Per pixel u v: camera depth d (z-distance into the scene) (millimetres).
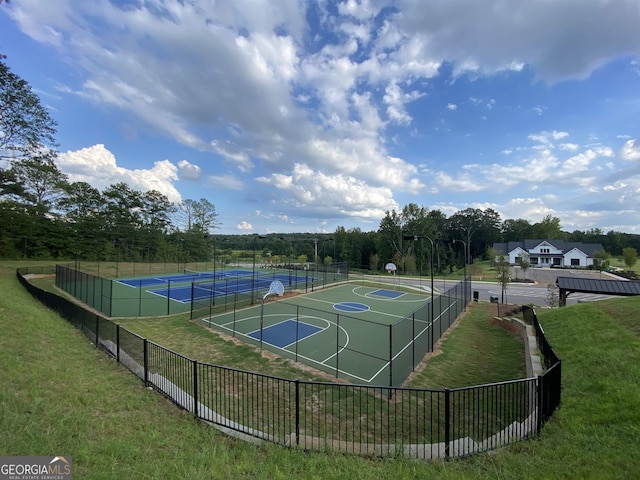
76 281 25250
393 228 66125
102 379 7953
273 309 23203
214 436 5840
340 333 17484
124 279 38906
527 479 4137
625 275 44125
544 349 10305
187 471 4145
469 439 5867
